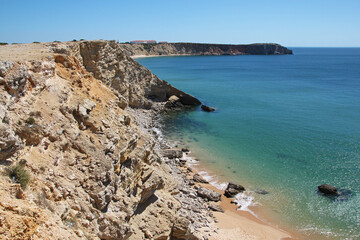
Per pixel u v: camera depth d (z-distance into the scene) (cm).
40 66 2102
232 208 3341
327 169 4241
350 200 3491
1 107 1474
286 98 9269
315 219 3177
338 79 13762
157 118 7000
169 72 16675
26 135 1645
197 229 2733
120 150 2238
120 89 6156
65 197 1625
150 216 2355
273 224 3092
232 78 14250
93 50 5175
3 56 2272
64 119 2025
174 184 3253
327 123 6425
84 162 1922
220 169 4284
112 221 1803
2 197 1113
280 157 4684
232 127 6284
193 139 5538
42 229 1123
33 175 1506
